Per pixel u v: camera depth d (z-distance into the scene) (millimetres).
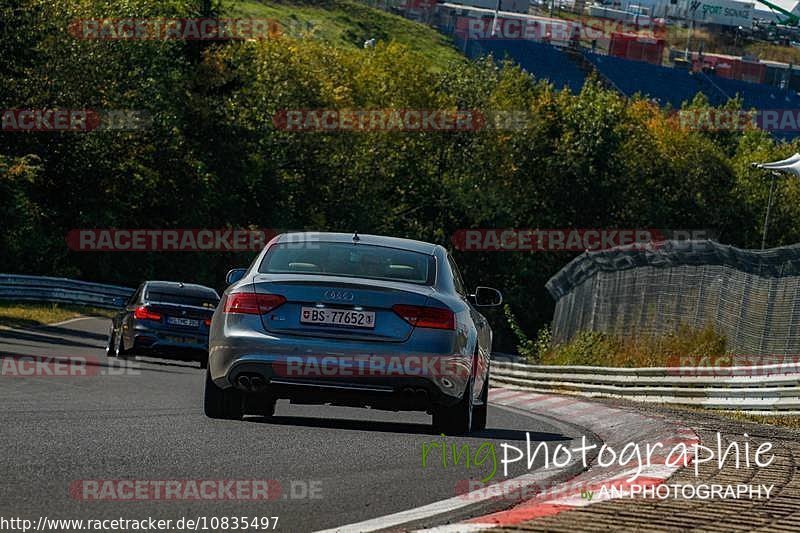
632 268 98125
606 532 16203
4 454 23406
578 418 49594
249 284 32094
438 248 35594
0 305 127688
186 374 65500
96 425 29938
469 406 33781
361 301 31469
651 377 69938
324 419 37594
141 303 74188
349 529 17219
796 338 69625
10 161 167750
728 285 80312
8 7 191875
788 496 20953
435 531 16078
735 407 60344
